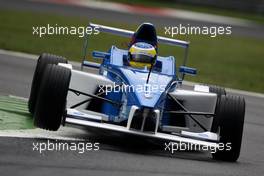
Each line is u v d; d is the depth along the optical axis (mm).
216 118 30016
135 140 32781
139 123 28500
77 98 31938
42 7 127562
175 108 32469
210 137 29531
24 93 44531
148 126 28484
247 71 82375
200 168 27281
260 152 34250
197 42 108250
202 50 99000
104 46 86625
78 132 32562
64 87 28844
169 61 33906
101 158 26625
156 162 27297
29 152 26016
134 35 34031
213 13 160125
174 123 32844
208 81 66625
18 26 95125
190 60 84438
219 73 75562
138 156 28188
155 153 29891
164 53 87812
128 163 26297
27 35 86500
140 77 30875
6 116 34000
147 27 33594
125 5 151375
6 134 28969
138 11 144250
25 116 34844
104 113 31766
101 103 32281
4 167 23203
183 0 169250
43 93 28797
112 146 29891
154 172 25266
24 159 24734
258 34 134500
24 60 63219
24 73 54406
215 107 30891
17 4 127562
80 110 31031
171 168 26438
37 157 25359
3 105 37844
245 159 31578
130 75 31047
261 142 37688
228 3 169250
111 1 156500
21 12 114750
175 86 33156
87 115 29000
